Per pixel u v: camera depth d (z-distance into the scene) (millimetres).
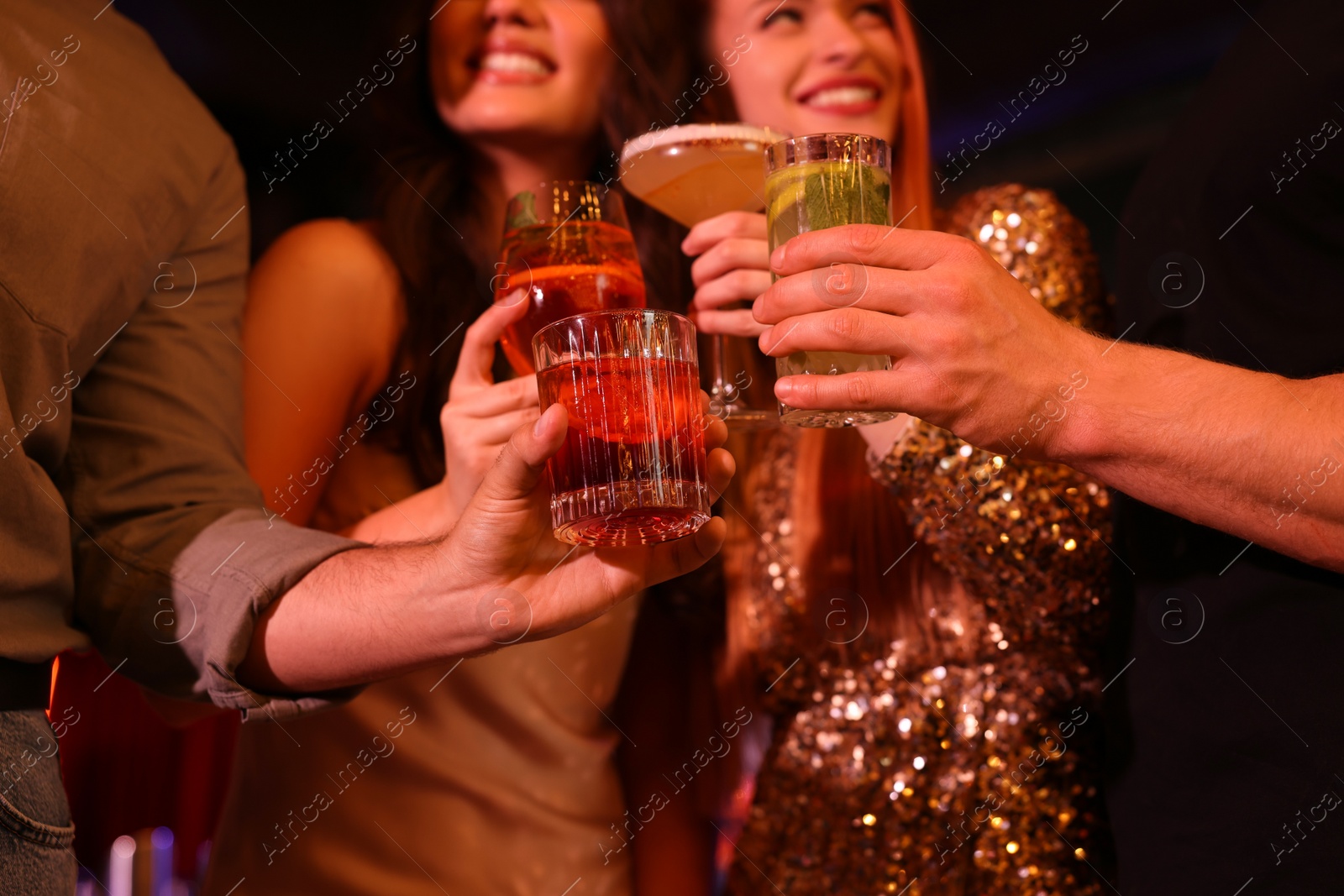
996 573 1421
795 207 1021
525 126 1690
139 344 1221
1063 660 1468
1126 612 1308
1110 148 6055
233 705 1048
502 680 1584
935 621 1520
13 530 946
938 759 1471
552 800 1578
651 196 1478
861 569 1568
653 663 1802
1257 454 974
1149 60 5660
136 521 1135
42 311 992
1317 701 1066
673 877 1699
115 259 1101
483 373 1261
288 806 1533
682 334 897
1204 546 1195
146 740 4172
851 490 1597
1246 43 1312
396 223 1741
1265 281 1195
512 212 1250
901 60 1745
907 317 950
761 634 1620
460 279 1753
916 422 1424
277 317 1625
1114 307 1568
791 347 967
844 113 1688
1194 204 1269
